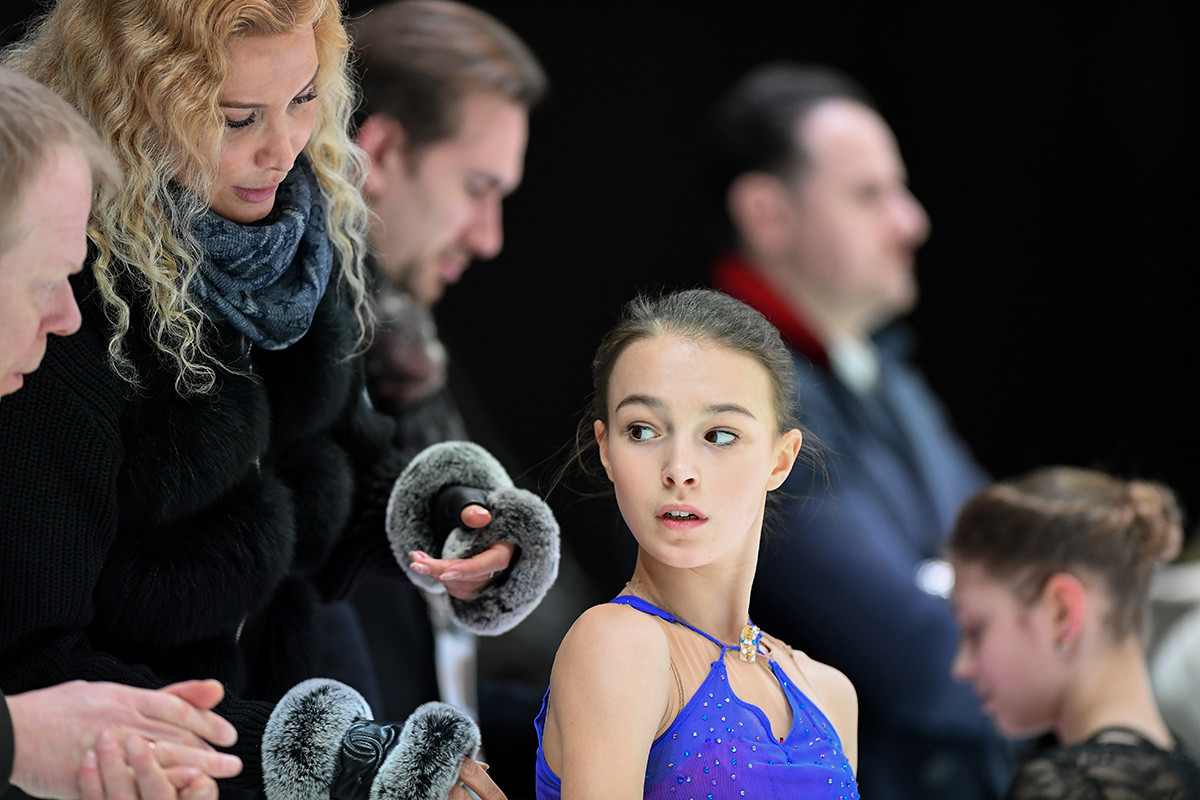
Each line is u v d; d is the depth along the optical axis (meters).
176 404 6.44
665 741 5.32
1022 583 8.59
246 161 6.33
